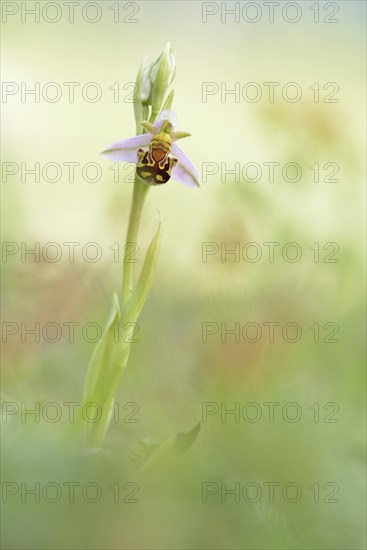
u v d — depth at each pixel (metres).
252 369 0.59
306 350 0.64
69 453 0.52
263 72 1.52
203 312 0.67
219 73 1.52
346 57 1.59
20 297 0.67
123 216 0.75
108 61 1.44
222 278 0.67
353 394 0.64
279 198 0.75
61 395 0.65
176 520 0.51
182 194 0.81
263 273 0.69
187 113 1.32
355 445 0.60
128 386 0.63
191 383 0.61
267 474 0.55
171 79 0.62
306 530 0.54
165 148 0.62
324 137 0.75
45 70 1.35
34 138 1.03
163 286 0.71
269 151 1.04
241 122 1.25
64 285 0.66
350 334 0.69
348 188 0.77
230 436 0.55
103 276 0.70
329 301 0.71
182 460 0.53
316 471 0.55
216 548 0.52
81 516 0.51
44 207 0.85
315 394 0.60
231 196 0.74
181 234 0.78
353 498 0.55
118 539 0.51
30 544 0.50
